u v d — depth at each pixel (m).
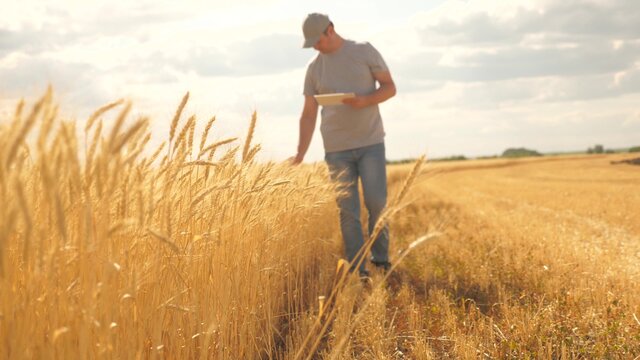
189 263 2.76
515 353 3.71
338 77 5.90
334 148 5.91
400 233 9.25
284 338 4.32
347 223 5.92
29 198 1.82
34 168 1.83
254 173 3.65
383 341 3.92
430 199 18.31
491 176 49.16
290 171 4.91
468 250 7.27
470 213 13.20
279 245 4.55
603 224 11.41
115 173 1.74
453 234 9.11
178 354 2.73
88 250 1.80
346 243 5.95
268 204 3.87
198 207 2.83
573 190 24.16
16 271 1.87
